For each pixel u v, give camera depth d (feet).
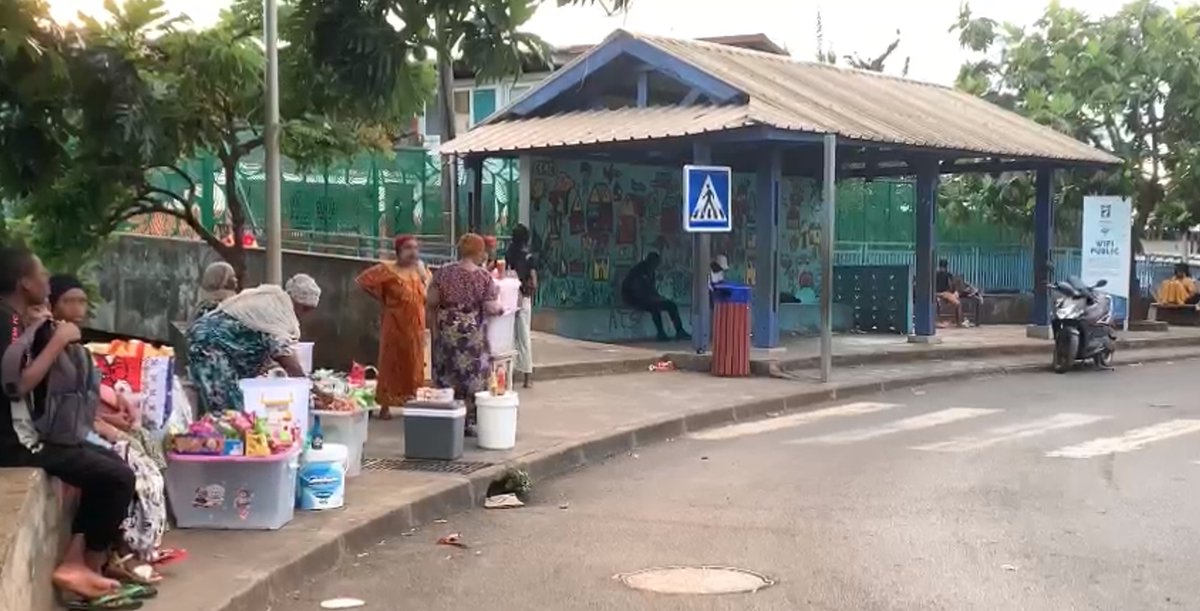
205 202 59.52
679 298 72.02
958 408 48.67
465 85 90.84
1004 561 24.41
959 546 25.68
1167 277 108.47
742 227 74.18
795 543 26.09
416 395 34.22
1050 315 73.72
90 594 19.30
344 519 26.22
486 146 60.49
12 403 19.35
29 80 28.89
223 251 46.42
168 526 25.05
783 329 74.95
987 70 102.27
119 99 31.24
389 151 51.60
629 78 63.00
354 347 51.34
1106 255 80.79
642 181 70.13
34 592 17.79
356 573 23.90
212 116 41.14
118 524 19.76
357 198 63.93
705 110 57.41
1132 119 94.22
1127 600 21.63
